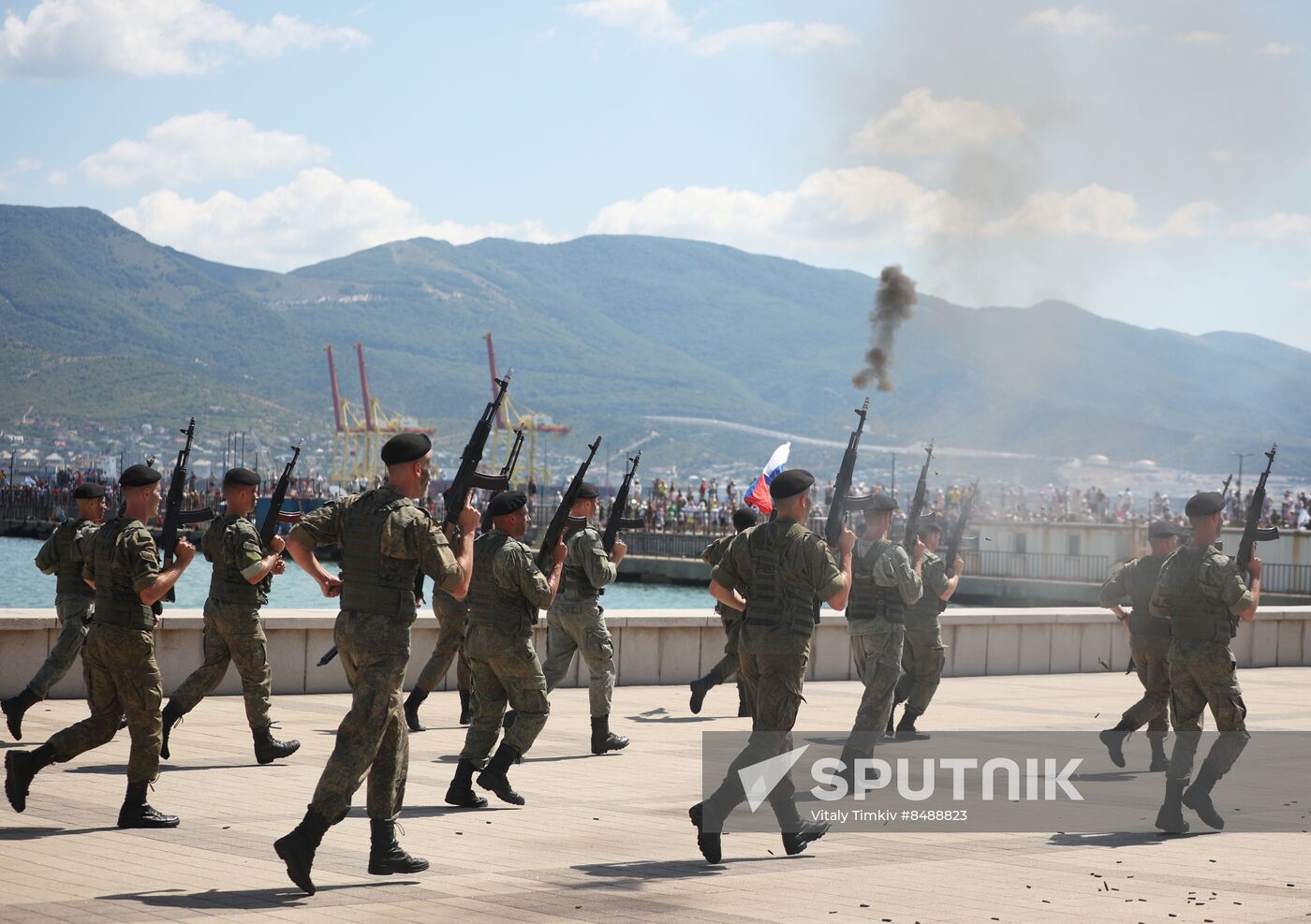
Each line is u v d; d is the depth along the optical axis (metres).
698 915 8.30
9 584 64.00
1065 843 10.85
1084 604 55.03
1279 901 9.03
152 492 10.43
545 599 11.55
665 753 14.78
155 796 11.59
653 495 91.75
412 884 8.91
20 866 9.03
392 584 8.96
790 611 9.78
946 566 15.96
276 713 16.80
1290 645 27.59
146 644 10.30
